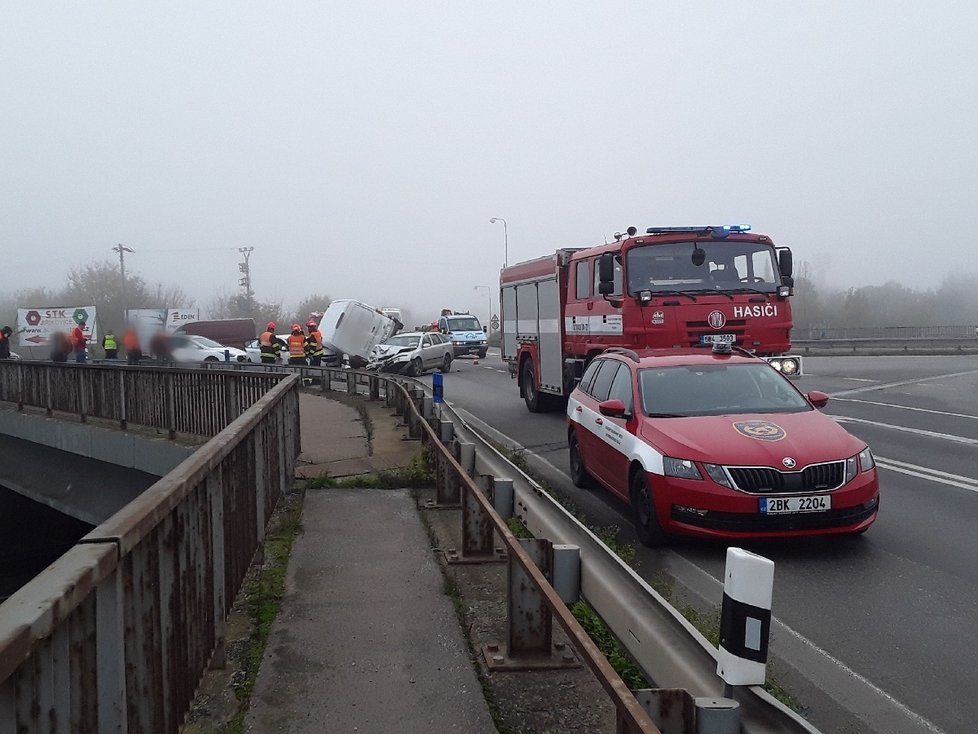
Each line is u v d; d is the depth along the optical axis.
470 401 20.98
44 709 2.23
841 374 26.03
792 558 6.82
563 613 3.44
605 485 8.64
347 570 6.20
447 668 4.47
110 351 34.97
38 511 21.75
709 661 3.19
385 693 4.18
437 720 3.91
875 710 4.15
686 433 7.20
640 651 3.68
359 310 36.47
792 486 6.66
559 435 14.62
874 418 15.25
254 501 6.19
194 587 3.91
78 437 14.55
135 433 12.97
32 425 16.38
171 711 3.41
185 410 11.99
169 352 31.47
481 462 8.46
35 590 2.21
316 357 29.09
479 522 6.38
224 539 4.81
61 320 53.19
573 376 15.29
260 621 5.18
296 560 6.45
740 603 3.04
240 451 5.47
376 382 18.81
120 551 2.67
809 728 2.71
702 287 12.64
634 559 6.88
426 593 5.68
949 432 13.42
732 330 12.54
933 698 4.29
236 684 4.29
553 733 3.80
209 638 4.27
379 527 7.47
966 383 22.47
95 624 2.56
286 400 8.93
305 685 4.27
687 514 6.80
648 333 12.42
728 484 6.68
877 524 7.82
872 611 5.58
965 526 7.69
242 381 10.52
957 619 5.41
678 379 8.25
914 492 9.12
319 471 9.87
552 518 5.50
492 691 4.21
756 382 8.26
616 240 13.36
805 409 7.87
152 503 3.09
